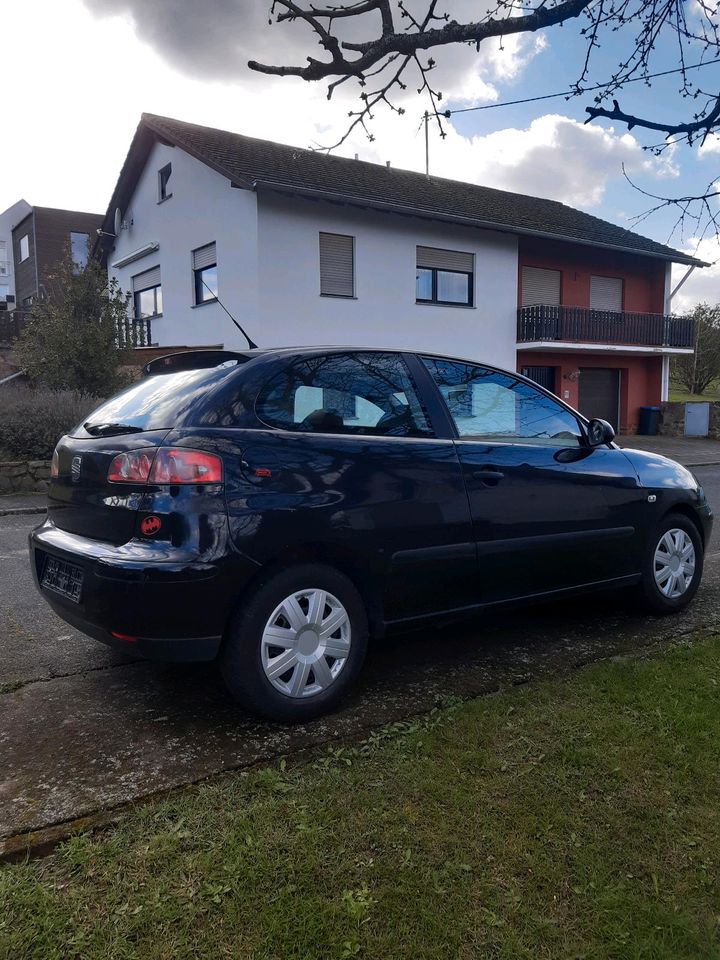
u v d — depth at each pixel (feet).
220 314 52.80
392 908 6.46
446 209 57.31
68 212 98.43
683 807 7.97
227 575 9.22
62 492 10.74
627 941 6.15
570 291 68.80
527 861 7.07
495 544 11.96
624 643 13.35
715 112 9.45
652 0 9.66
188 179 55.47
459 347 59.57
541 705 10.37
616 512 13.80
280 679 9.89
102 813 7.80
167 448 9.28
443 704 10.59
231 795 8.16
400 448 11.05
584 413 71.87
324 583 10.18
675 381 116.98
